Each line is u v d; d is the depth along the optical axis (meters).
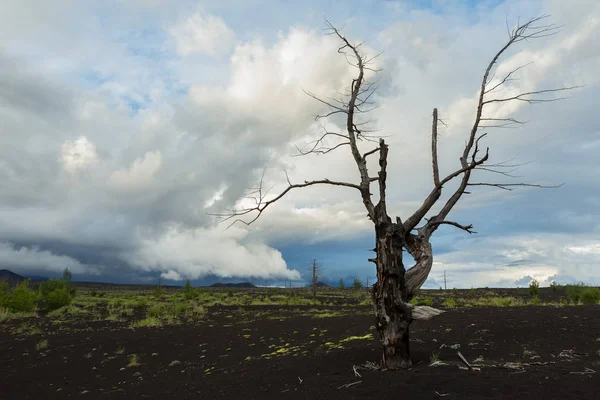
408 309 9.02
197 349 15.47
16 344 17.91
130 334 19.73
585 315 14.95
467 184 9.82
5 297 31.42
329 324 18.70
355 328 16.91
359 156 10.09
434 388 7.09
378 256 9.34
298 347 13.70
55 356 15.50
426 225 9.88
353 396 7.26
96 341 18.16
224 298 45.78
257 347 14.77
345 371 9.45
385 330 9.09
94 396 10.53
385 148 9.57
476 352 10.38
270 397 8.18
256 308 32.41
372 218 9.65
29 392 11.38
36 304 34.56
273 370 10.62
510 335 12.31
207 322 23.36
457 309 20.62
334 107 10.24
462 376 7.67
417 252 9.71
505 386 6.89
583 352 9.70
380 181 9.58
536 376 7.44
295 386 8.64
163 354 15.15
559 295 34.72
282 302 38.19
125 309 33.78
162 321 24.66
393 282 9.13
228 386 9.66
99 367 13.75
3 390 11.62
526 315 15.85
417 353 10.76
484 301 28.14
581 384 6.84
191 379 11.02
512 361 9.07
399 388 7.29
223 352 14.51
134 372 12.76
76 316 29.08
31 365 14.35
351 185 9.88
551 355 9.52
